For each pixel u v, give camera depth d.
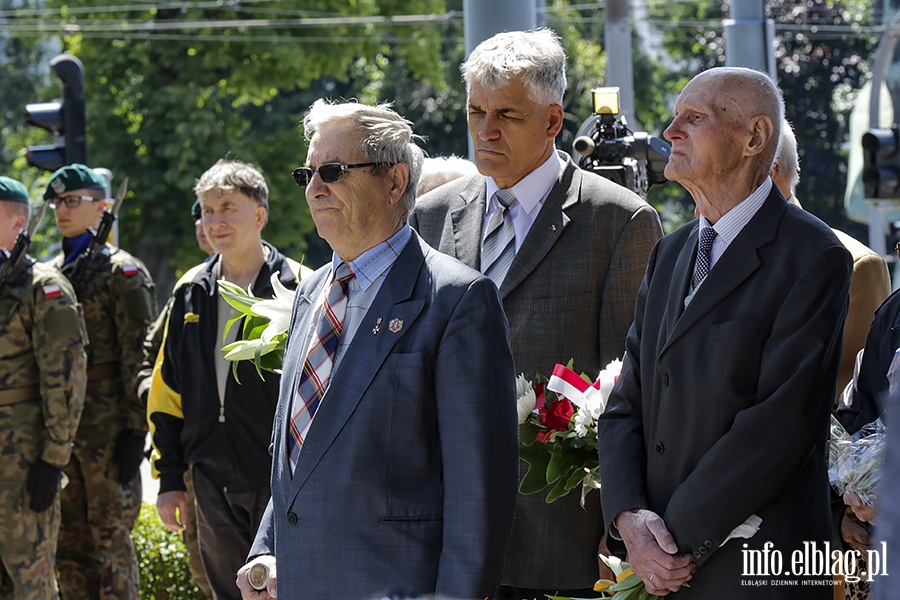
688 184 3.96
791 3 36.34
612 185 4.90
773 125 3.88
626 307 4.74
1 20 32.81
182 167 28.42
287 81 29.41
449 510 3.67
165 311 7.32
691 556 3.66
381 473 3.71
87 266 7.87
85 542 7.84
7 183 7.63
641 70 39.91
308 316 4.08
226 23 28.33
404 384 3.73
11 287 7.08
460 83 38.22
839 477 3.89
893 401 1.65
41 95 31.22
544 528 4.69
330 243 3.93
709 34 40.91
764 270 3.77
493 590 3.65
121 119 29.19
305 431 3.87
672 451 3.81
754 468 3.59
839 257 3.73
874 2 34.75
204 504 6.27
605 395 4.29
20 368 7.10
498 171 4.80
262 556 4.12
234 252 6.33
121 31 28.89
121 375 7.83
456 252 4.96
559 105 4.85
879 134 10.27
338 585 3.69
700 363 3.77
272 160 29.67
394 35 33.16
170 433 6.46
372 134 3.88
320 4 29.84
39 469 7.06
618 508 3.85
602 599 4.01
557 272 4.77
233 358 4.62
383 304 3.83
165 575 8.17
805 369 3.63
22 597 7.02
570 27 37.69
